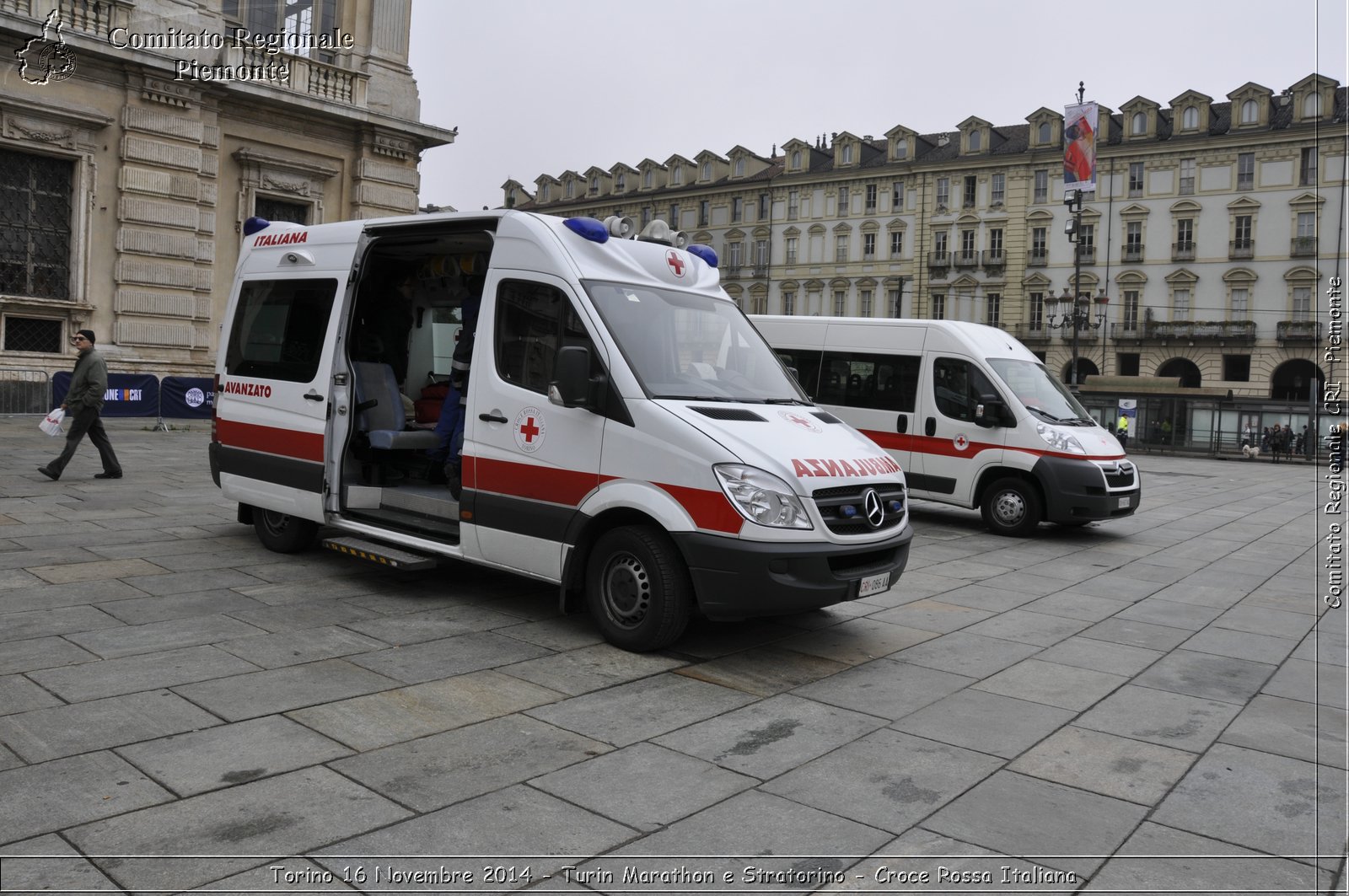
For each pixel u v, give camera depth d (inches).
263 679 192.1
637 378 225.0
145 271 792.3
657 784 152.7
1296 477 1048.8
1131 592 325.4
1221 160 2225.6
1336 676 230.4
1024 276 2453.2
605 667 211.8
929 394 462.9
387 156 949.8
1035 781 161.0
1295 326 2143.2
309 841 128.9
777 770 160.6
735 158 2908.5
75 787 140.9
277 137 881.5
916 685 211.0
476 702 185.6
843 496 221.8
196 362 830.5
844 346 493.0
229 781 145.6
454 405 291.4
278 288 313.1
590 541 233.9
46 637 211.8
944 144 2652.6
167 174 800.3
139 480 464.8
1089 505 420.8
